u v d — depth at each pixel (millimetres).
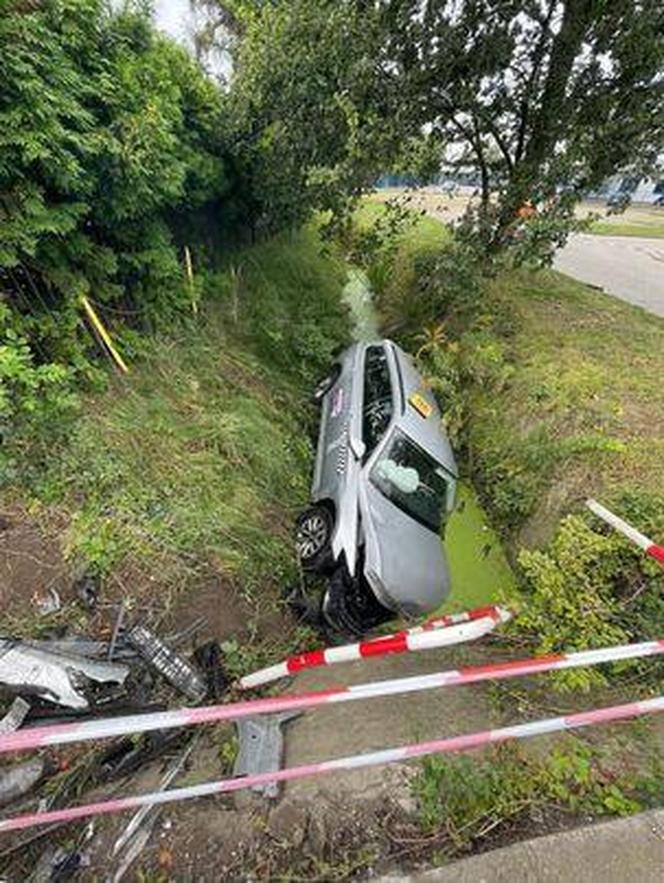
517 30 6430
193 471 4422
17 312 4117
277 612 4129
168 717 1986
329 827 2303
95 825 2416
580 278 12281
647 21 5750
